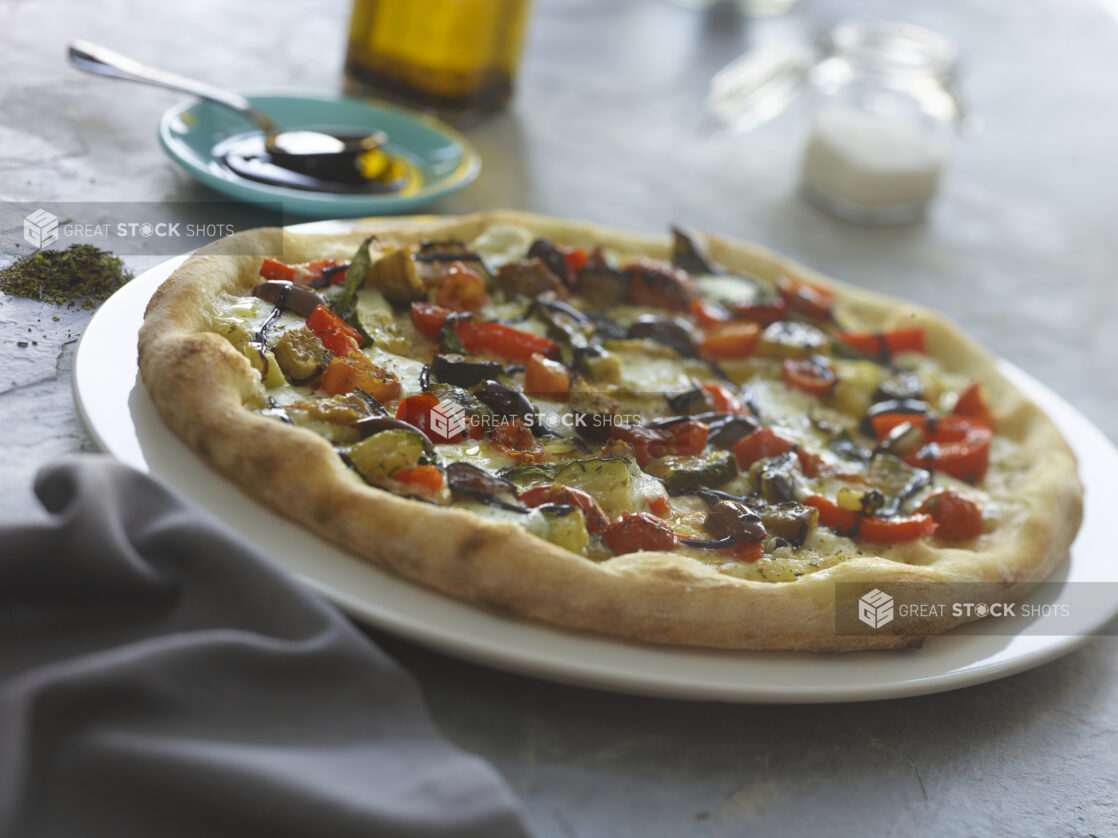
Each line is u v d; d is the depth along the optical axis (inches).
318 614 17.2
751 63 38.6
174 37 34.1
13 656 16.3
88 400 20.0
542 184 32.8
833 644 20.1
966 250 36.2
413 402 21.4
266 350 21.4
